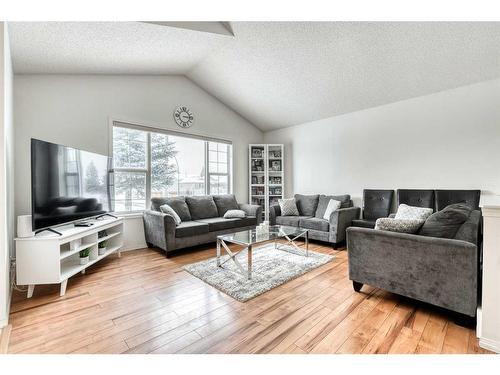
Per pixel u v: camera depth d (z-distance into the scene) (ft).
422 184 12.52
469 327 5.62
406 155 13.03
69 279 8.51
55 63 9.52
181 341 5.17
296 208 15.98
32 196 7.09
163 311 6.39
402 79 11.66
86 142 11.07
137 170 13.05
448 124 11.75
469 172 11.21
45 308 6.55
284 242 14.05
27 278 6.98
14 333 5.46
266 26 10.18
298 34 10.29
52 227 8.01
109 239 10.82
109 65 10.82
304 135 17.58
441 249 5.79
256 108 16.88
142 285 8.00
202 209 14.33
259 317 6.10
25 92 9.68
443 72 10.77
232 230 13.67
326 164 16.40
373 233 6.92
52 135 10.23
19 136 9.49
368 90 12.88
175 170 14.96
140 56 10.80
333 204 14.02
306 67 12.14
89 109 11.19
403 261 6.41
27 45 8.06
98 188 10.32
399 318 6.04
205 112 15.94
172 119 14.19
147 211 12.32
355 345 5.03
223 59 12.70
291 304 6.75
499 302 4.78
